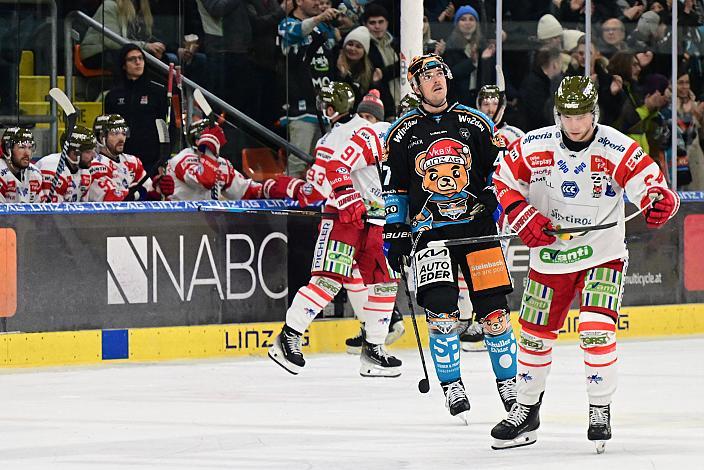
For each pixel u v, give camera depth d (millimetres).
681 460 12609
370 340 19000
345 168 18672
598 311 13023
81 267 19797
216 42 24016
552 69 25359
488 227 14805
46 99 23562
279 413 15773
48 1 23422
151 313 20219
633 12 25734
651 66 25906
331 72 24344
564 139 13078
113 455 13141
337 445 13594
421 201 14758
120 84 23375
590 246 13039
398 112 21406
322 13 24188
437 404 16453
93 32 23578
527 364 13375
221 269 20641
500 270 14727
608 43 25672
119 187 21531
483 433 14289
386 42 24578
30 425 14977
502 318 14688
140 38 23672
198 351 20531
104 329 19938
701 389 17375
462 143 14742
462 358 20797
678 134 26141
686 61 26078
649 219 12945
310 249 21250
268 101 24250
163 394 17266
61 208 19656
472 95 25062
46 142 23609
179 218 20359
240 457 12953
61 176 20688
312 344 21500
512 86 25203
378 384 18219
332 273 18828
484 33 25000
